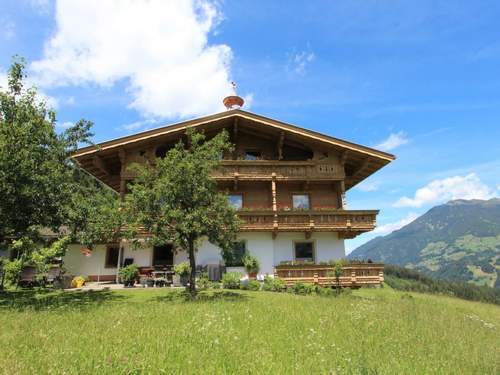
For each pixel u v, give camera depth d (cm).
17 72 1423
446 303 1841
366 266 2092
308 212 2219
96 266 2175
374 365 532
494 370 584
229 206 1508
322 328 820
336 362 538
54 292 1658
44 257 1880
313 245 2331
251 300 1334
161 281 1941
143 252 2181
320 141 2386
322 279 2031
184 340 647
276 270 2047
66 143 1540
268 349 605
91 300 1355
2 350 577
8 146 1260
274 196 2309
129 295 1520
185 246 1553
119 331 721
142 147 2300
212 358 538
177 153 1504
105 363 480
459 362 614
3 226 1370
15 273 1855
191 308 1069
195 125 2298
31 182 1273
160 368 480
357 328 848
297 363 525
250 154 2578
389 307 1310
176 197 1457
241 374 476
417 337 802
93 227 1536
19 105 1408
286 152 2603
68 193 1433
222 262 2172
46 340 648
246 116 2350
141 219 1429
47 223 1420
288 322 870
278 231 2222
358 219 2267
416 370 543
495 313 1708
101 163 2261
